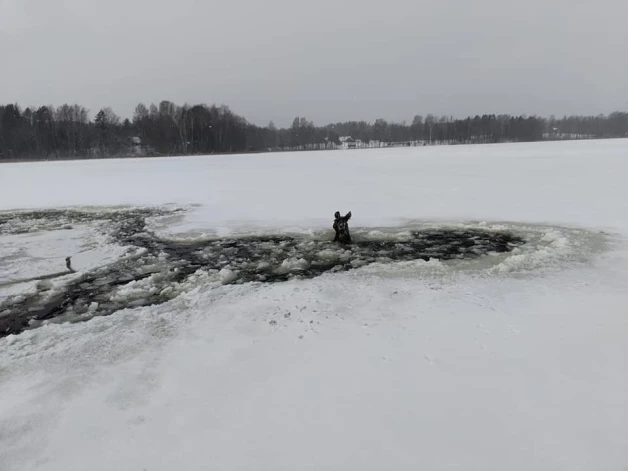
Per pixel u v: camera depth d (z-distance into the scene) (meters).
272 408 3.21
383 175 21.36
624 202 11.90
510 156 30.70
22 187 22.20
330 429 2.94
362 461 2.64
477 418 3.00
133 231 10.97
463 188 15.90
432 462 2.61
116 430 3.03
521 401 3.16
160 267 7.48
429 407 3.14
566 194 13.62
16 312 5.70
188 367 3.86
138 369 3.86
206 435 2.94
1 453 2.83
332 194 15.64
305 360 3.90
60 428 3.07
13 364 4.04
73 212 14.67
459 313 4.79
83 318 5.41
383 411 3.11
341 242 8.77
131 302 5.86
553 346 3.96
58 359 4.09
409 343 4.13
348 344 4.16
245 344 4.26
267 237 9.56
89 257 8.46
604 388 3.28
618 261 6.56
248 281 6.53
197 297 5.62
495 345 4.02
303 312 4.96
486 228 9.74
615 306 4.80
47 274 7.44
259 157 46.59
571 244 7.69
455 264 6.90
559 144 50.72
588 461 2.56
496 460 2.60
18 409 3.30
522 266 6.50
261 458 2.70
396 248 8.26
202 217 12.45
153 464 2.68
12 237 10.64
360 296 5.44
